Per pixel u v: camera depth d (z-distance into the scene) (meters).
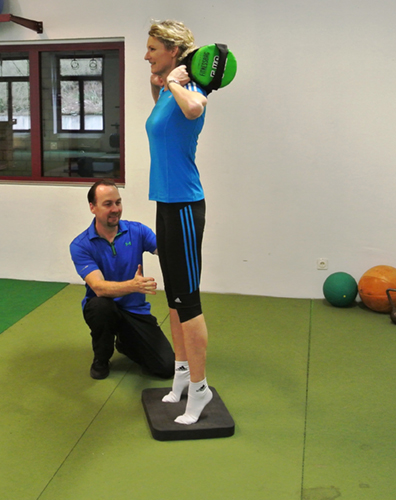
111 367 3.13
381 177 4.12
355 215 4.21
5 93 4.68
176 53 2.18
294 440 2.41
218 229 4.41
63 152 4.69
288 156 4.21
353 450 2.34
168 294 2.47
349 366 3.16
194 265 2.31
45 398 2.76
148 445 2.37
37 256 4.69
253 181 4.29
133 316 2.97
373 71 3.99
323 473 2.18
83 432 2.46
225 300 4.32
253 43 4.10
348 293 4.08
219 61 2.09
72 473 2.17
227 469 2.20
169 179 2.21
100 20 4.27
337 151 4.14
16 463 2.23
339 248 4.28
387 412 2.66
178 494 2.05
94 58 4.48
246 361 3.22
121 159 4.53
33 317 3.88
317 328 3.74
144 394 2.72
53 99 4.61
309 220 4.28
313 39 4.02
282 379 3.00
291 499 2.02
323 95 4.08
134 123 4.35
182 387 2.63
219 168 4.31
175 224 2.25
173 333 2.59
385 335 3.62
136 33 4.23
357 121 4.07
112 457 2.28
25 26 4.20
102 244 2.93
